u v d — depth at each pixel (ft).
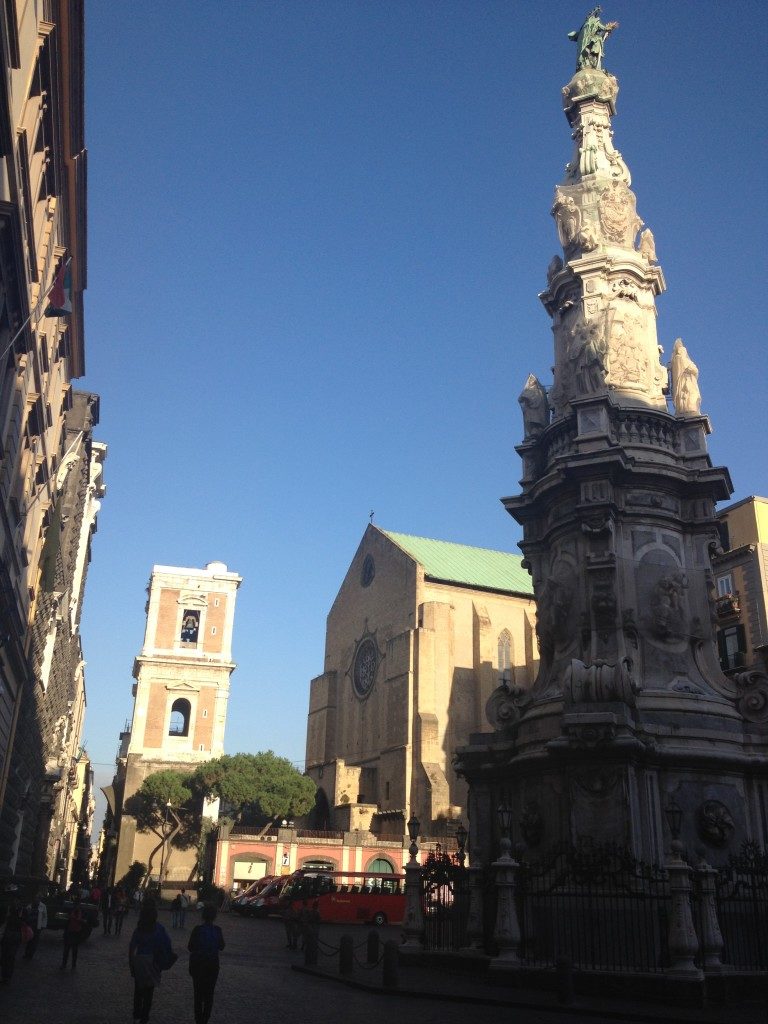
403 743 231.09
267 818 237.86
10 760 102.83
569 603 82.69
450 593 250.37
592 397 85.92
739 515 172.24
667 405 93.76
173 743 261.65
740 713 78.43
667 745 72.43
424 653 235.40
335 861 211.61
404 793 225.97
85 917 79.41
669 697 75.66
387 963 61.57
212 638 275.80
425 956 71.87
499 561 277.85
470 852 77.41
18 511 84.43
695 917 58.39
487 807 80.43
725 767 72.74
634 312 95.35
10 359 69.87
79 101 78.07
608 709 69.82
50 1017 47.24
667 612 79.77
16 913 70.23
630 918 61.72
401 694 237.45
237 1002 56.44
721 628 167.63
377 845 213.25
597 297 95.04
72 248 95.40
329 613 299.58
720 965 56.95
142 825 244.01
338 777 243.60
